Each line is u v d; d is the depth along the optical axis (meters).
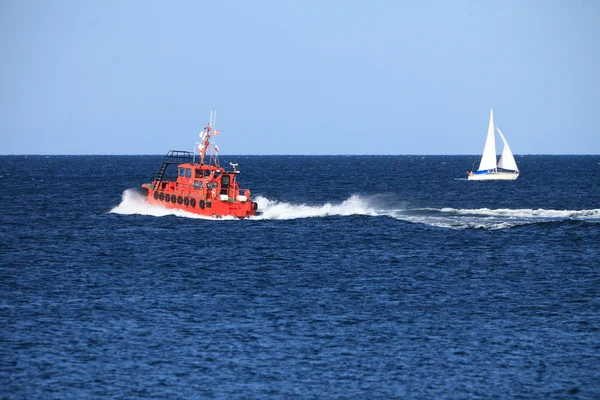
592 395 84.44
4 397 82.81
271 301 121.00
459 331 105.62
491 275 142.50
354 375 89.56
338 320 110.50
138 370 90.38
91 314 112.25
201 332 104.19
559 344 100.25
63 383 86.50
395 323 109.31
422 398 83.75
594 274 142.75
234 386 86.19
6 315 111.12
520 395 84.50
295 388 85.88
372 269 147.75
